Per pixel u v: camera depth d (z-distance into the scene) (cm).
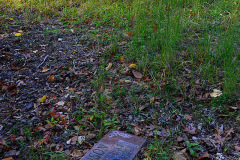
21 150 237
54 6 604
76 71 364
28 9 582
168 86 317
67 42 444
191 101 298
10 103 301
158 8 512
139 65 358
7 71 359
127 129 264
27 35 462
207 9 521
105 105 294
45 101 306
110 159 224
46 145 244
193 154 227
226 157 228
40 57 399
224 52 356
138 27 452
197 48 390
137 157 229
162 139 249
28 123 269
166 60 356
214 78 328
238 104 285
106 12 548
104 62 381
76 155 232
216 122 268
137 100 300
